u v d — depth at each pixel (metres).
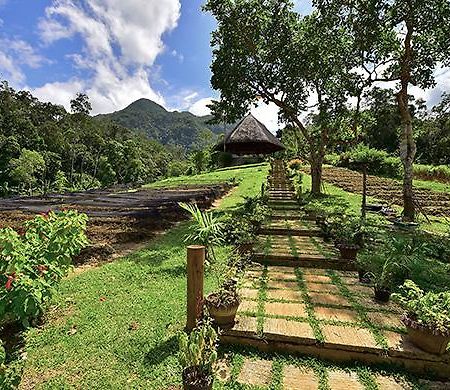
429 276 4.74
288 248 5.96
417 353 2.72
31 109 49.88
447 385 2.55
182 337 2.36
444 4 7.89
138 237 7.35
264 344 2.99
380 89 10.78
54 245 3.37
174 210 11.12
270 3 11.66
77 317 3.45
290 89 12.70
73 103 54.00
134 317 3.43
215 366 2.65
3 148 33.81
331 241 6.54
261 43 11.84
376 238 6.72
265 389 2.44
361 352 2.81
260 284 4.32
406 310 3.16
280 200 13.39
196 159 39.91
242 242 5.73
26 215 10.68
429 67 9.53
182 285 4.34
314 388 2.46
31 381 2.49
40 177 40.72
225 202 13.41
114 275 4.75
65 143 46.06
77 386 2.43
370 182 19.78
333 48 10.38
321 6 9.95
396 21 8.78
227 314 3.09
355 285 4.29
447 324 2.68
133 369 2.61
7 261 2.90
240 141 9.54
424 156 36.38
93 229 8.19
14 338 3.11
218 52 12.15
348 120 12.75
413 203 9.41
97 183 46.28
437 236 7.18
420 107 37.56
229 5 11.32
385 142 33.47
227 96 12.41
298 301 3.74
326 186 18.06
